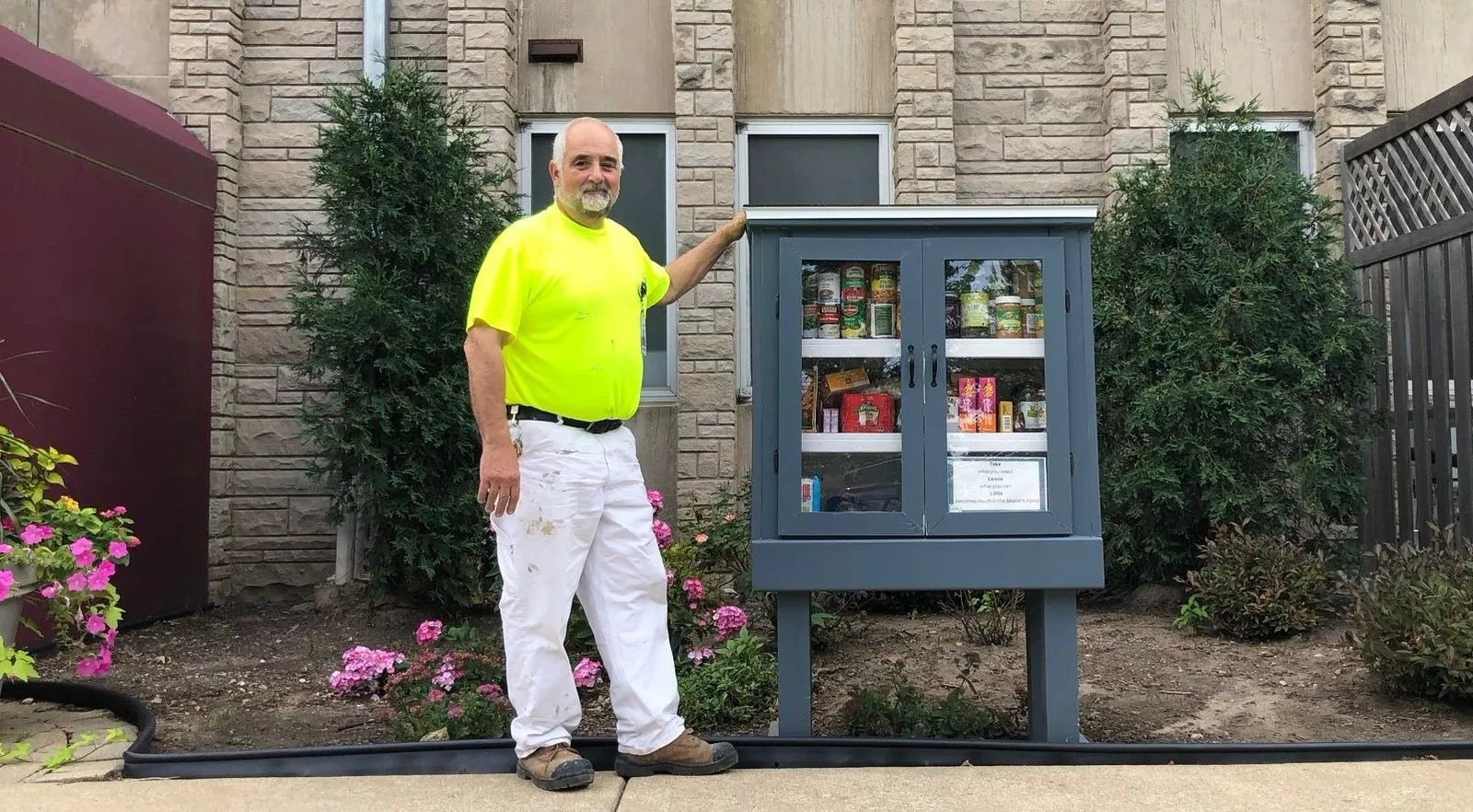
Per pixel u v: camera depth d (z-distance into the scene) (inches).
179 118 247.3
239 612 234.8
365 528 227.1
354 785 118.4
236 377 252.1
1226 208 211.0
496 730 137.3
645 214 265.7
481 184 223.9
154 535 221.1
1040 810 108.6
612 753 125.6
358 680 162.2
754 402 131.6
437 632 163.6
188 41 247.8
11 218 184.7
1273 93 266.7
